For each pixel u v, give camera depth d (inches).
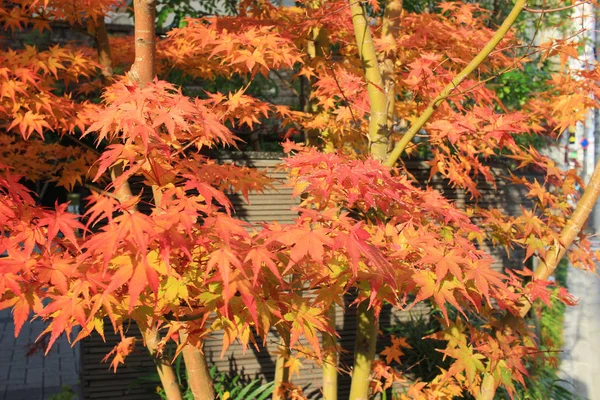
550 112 180.4
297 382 245.8
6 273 76.9
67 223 84.0
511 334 163.5
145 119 85.1
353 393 144.9
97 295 80.3
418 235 105.9
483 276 93.2
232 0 301.9
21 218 87.0
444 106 141.9
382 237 106.3
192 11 312.7
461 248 100.8
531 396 231.8
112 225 74.1
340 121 181.5
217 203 228.5
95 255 82.8
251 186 129.7
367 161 101.9
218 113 139.5
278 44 145.9
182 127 81.7
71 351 317.4
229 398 223.6
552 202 175.2
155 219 76.4
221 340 238.8
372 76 141.7
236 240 83.7
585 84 168.6
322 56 188.9
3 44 311.4
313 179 98.5
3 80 135.2
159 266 80.7
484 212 171.9
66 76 172.2
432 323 267.4
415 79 135.6
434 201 120.1
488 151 179.2
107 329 226.1
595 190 164.7
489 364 148.7
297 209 88.0
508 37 171.0
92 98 287.0
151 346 154.1
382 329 261.7
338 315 251.6
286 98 352.8
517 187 279.1
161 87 87.5
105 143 237.8
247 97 141.5
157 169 93.4
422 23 166.6
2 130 226.1
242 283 76.9
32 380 277.1
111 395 227.6
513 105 319.6
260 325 86.4
